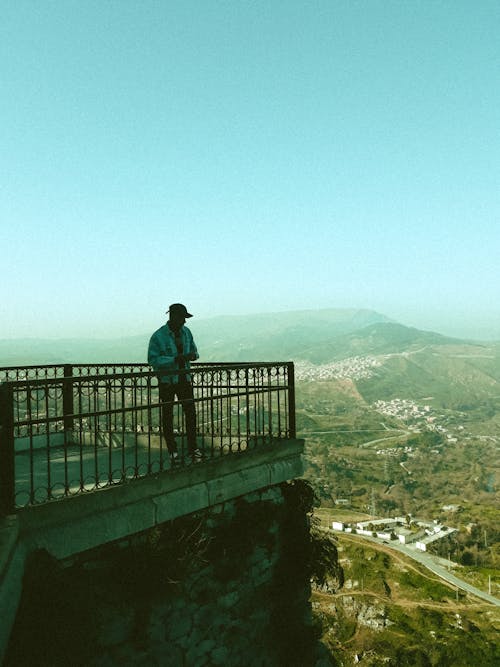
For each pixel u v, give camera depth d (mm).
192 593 6484
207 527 6785
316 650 7965
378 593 86750
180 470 6332
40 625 4512
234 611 7031
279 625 7660
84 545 5219
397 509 154000
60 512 5070
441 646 66625
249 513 7363
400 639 68625
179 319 7480
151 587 5848
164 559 6000
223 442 8625
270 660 7523
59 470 7340
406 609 79688
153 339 7336
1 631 3834
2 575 3990
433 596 86125
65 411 9945
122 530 5586
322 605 78625
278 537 7891
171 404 6340
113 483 5742
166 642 6121
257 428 7730
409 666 62250
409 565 102375
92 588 5402
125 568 5688
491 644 67625
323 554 8086
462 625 73125
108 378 5652
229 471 7000
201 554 6559
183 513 6309
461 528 132000
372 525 133500
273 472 7734
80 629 5000
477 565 106625
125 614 5754
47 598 4637
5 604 3984
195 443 7340
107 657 5543
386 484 183375
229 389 7445
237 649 7027
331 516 145500
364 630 71062
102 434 9711
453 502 161250
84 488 5789
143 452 8648
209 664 6625
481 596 87250
